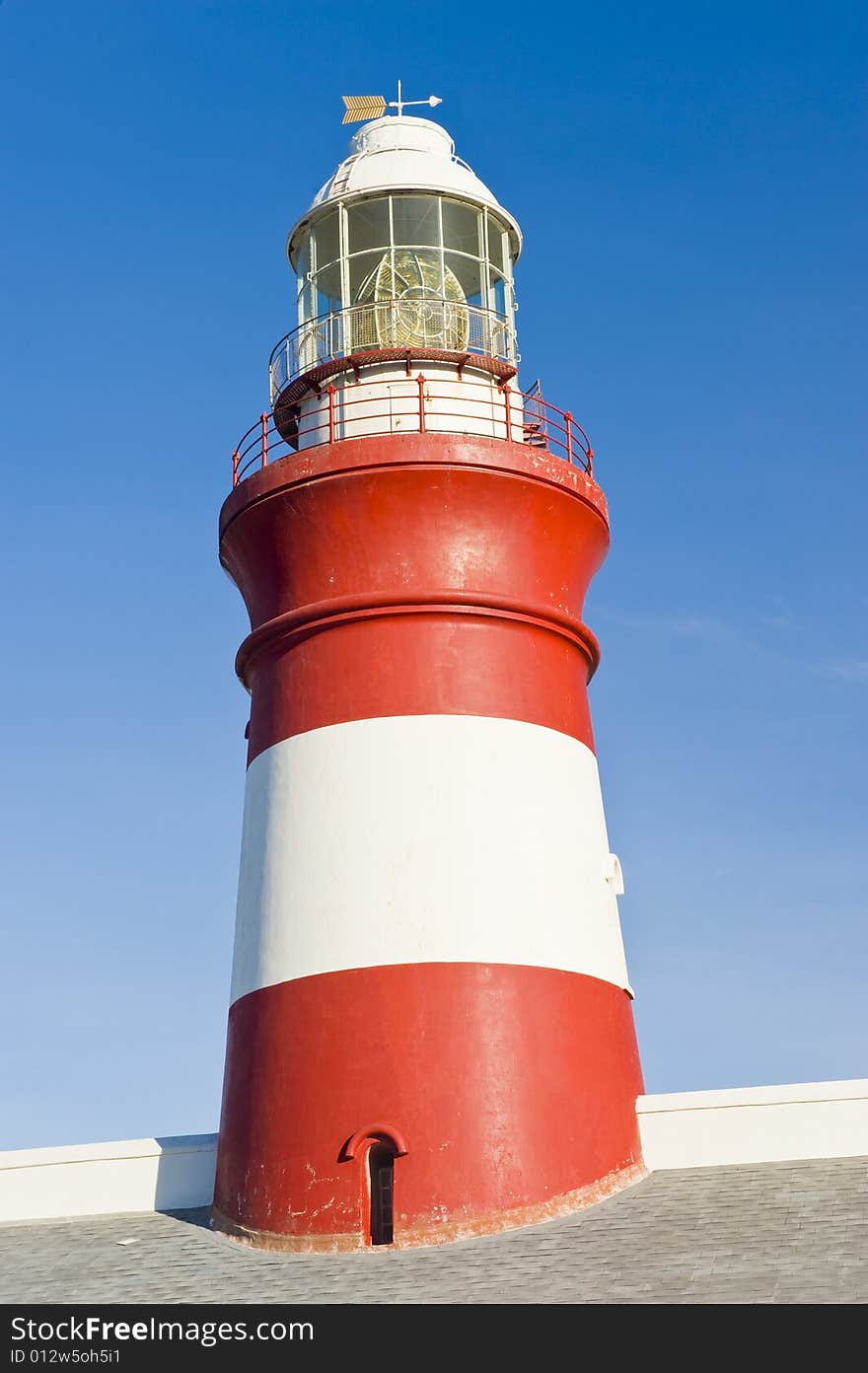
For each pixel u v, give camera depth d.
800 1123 22.34
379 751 22.81
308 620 23.58
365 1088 21.45
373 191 25.78
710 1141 22.52
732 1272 18.39
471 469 23.31
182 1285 20.61
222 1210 22.55
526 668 23.62
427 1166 21.03
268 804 23.53
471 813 22.48
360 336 25.27
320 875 22.55
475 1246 20.45
